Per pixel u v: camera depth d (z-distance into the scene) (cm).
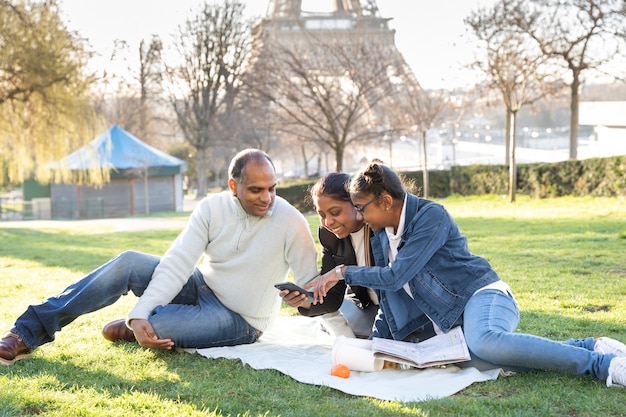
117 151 3384
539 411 283
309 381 331
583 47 2212
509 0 1966
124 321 411
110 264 390
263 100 2589
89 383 330
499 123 6862
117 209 3406
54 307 378
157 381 334
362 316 416
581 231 1091
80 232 1577
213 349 391
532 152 4159
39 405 297
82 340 417
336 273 366
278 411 290
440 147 5512
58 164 2214
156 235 1377
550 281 634
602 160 1814
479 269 357
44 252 1062
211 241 402
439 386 317
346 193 377
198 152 4088
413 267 349
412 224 356
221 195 407
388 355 345
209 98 3894
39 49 1984
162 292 385
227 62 3691
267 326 418
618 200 1714
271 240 395
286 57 2650
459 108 2627
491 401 296
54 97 2022
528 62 2016
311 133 3009
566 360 317
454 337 348
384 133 2670
